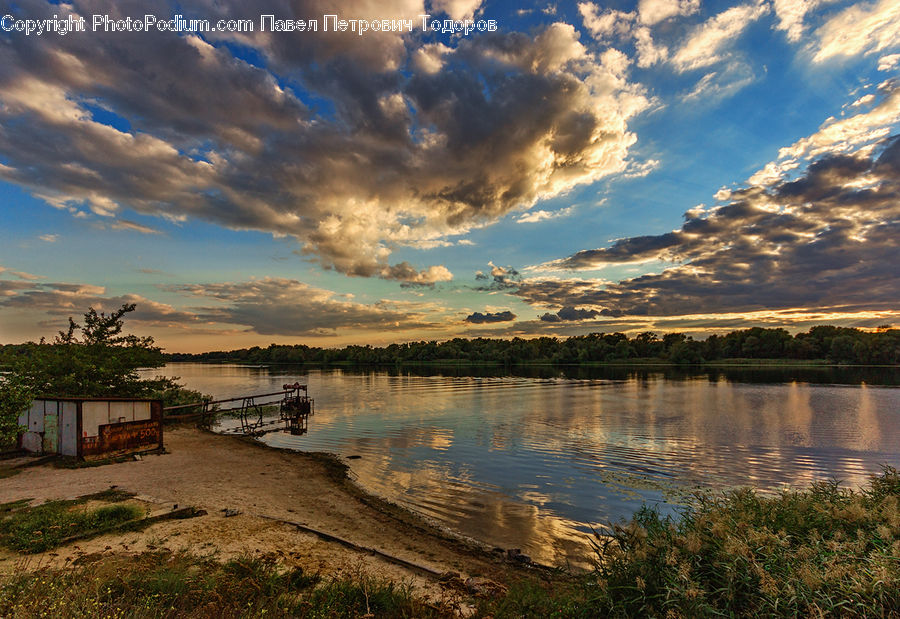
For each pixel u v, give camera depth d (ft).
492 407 129.59
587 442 77.10
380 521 38.14
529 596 20.22
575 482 51.93
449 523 38.70
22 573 20.92
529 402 143.13
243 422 102.63
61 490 40.14
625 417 107.76
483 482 52.01
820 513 19.31
